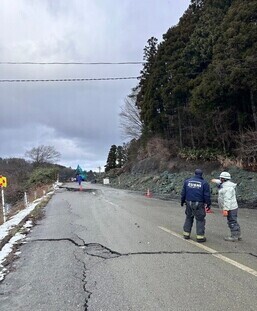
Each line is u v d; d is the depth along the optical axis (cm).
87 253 814
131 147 6344
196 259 725
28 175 7600
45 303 526
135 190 3709
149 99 3928
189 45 3033
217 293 533
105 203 2042
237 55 2244
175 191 2844
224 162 2802
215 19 2841
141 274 638
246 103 2703
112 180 6831
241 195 2034
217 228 1089
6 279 650
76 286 592
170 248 827
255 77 2191
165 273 638
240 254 758
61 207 1920
